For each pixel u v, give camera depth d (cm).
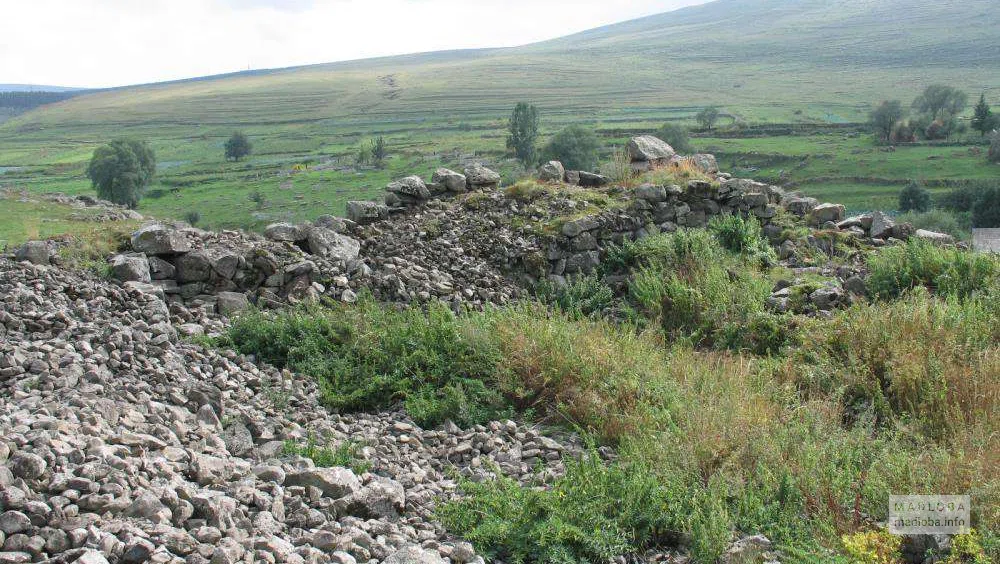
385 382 773
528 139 12888
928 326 836
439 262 1174
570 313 1062
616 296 1192
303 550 412
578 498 514
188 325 876
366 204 1273
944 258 1098
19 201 1441
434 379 789
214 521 417
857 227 1383
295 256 1060
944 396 684
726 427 623
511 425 698
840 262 1230
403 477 579
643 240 1276
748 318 974
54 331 741
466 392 764
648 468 577
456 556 451
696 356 899
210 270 985
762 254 1225
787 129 16712
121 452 473
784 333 945
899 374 735
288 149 19212
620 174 1540
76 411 534
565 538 471
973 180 10250
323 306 990
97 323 786
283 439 628
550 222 1273
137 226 1099
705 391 743
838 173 11694
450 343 832
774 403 718
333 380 797
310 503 488
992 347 802
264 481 504
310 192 11994
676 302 1062
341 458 584
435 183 1417
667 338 1023
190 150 19862
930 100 16900
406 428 692
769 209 1383
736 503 528
